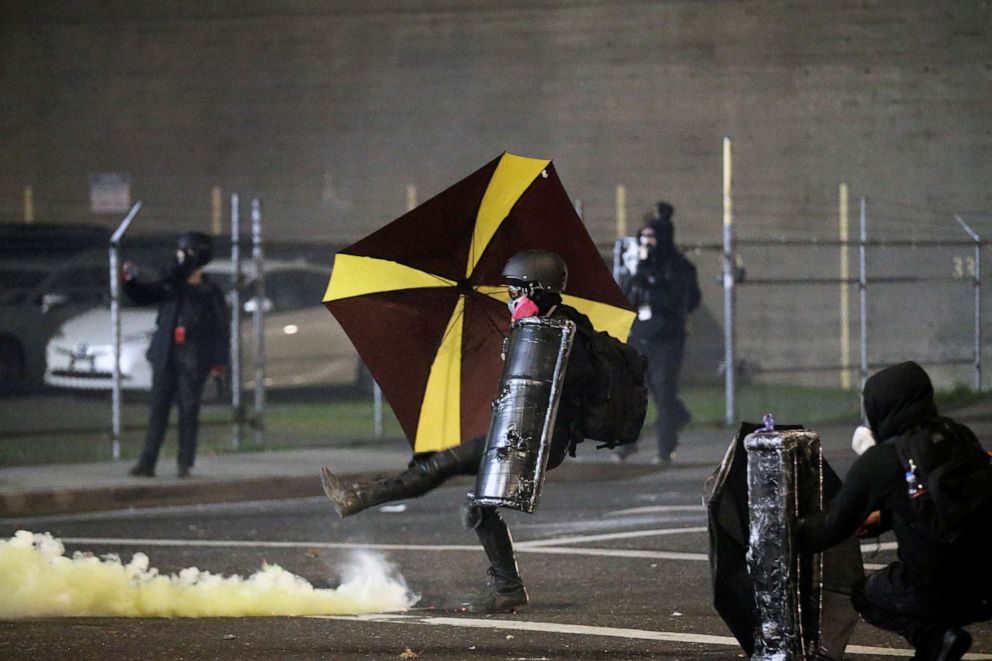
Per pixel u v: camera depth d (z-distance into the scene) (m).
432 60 94.25
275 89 98.56
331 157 97.25
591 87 88.75
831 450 53.75
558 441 25.64
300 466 50.88
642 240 52.62
